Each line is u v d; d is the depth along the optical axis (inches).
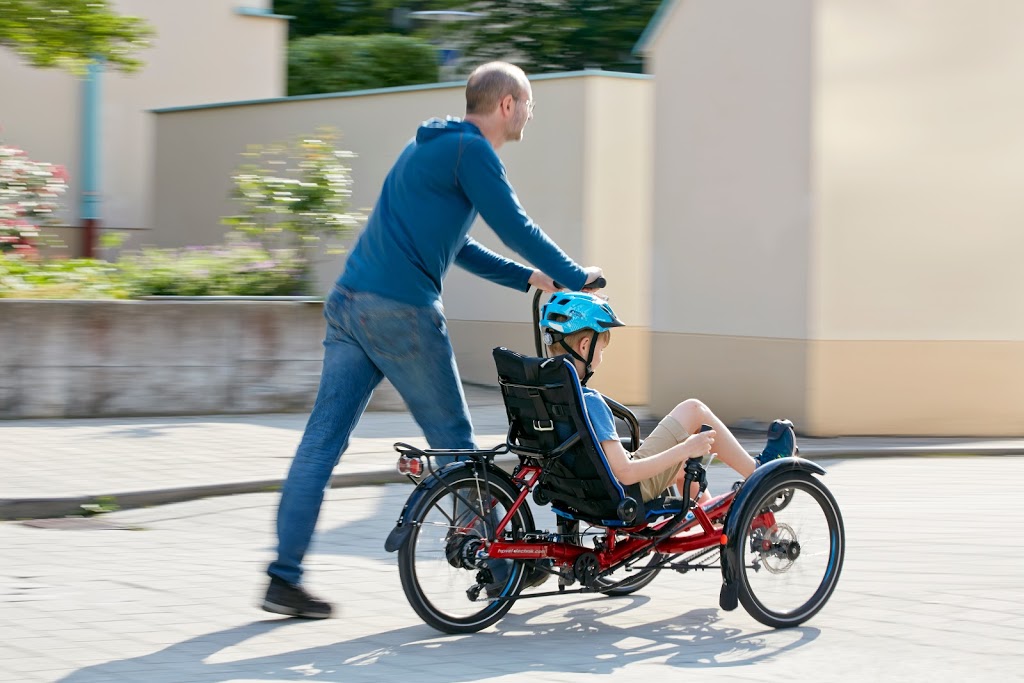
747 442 395.2
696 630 198.1
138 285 457.7
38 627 193.6
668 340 454.9
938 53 412.5
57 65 523.5
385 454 356.8
